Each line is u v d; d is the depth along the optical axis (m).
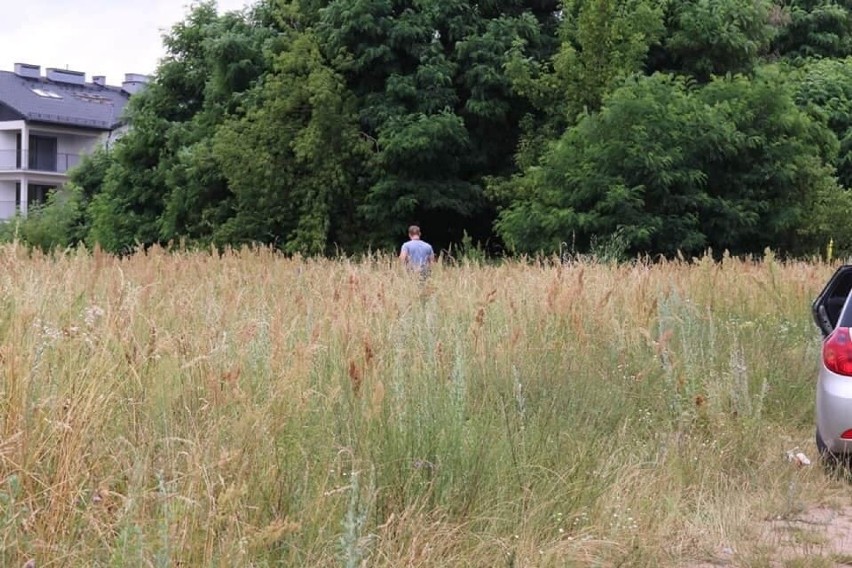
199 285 11.29
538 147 34.00
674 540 6.78
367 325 8.10
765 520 7.54
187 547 4.81
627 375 9.76
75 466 5.06
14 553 4.55
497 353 8.53
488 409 7.52
